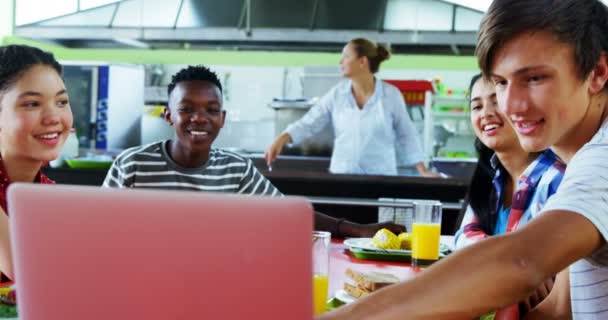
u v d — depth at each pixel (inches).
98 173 144.7
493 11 33.9
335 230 85.4
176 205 24.1
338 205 128.3
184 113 81.1
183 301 24.7
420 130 224.4
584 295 36.3
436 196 134.6
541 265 28.0
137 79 224.7
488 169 77.3
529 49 32.8
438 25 228.4
